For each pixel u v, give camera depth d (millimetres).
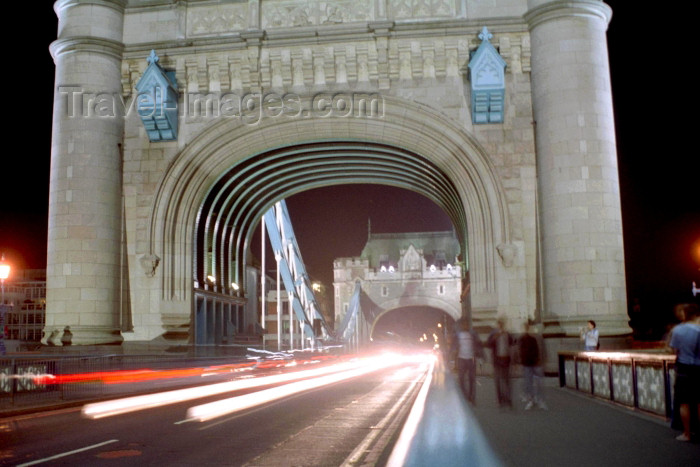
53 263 25641
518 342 14055
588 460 8195
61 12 27375
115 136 26656
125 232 26750
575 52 24547
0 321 22578
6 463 8711
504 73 25578
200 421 13164
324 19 26562
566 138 24156
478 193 25766
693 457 8406
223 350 32219
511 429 10914
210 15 27125
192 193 27312
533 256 25188
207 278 31203
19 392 16797
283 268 52031
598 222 23656
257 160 30734
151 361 23609
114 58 26922
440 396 17422
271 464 8602
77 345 24812
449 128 25859
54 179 26234
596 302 23234
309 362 53062
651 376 12383
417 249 115562
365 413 14406
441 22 25797
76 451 9641
